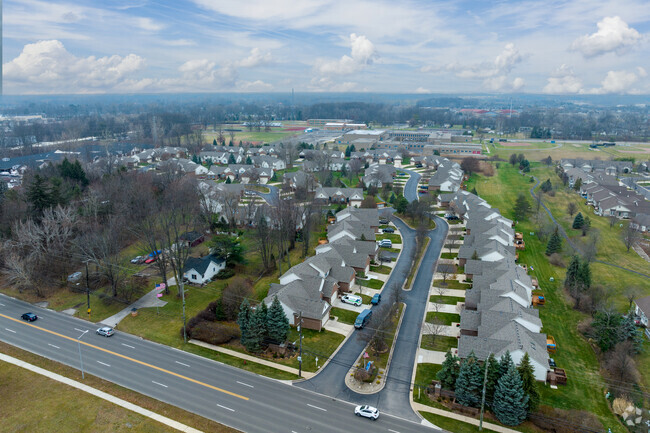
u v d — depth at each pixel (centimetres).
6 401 4966
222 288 7769
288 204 9481
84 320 6856
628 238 9750
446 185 14600
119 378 5391
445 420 4709
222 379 5384
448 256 9206
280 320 5906
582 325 6488
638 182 16375
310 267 7350
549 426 4556
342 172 17088
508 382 4591
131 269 8381
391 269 8575
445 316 6812
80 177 12175
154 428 4547
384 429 4559
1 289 7850
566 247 9575
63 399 4991
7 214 9019
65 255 8188
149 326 6631
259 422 4647
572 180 15925
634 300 7175
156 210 9706
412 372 5509
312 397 5056
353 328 6525
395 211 12438
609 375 5459
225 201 10519
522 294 6681
